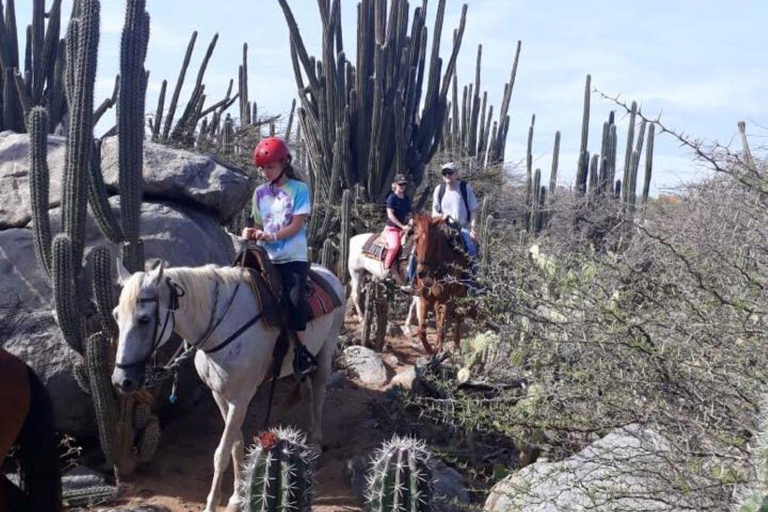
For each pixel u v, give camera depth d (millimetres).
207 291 6602
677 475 4730
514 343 6043
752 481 4227
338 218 14148
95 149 7211
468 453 7176
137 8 7043
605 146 17859
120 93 7098
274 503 4426
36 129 6938
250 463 4547
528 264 6277
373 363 10016
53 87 11055
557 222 13711
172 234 7863
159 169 8242
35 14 10992
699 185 6332
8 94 10711
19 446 5426
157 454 7789
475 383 7395
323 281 7785
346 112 14305
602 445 5160
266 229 7141
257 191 7199
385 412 8266
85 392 7234
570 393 5332
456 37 15352
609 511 4809
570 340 5398
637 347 5020
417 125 15406
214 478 6680
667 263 5508
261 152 6961
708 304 5133
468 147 19844
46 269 7094
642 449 4844
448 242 10586
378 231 14172
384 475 4305
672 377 5035
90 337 6828
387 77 14562
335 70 14516
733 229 5547
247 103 18188
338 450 7992
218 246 8312
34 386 5453
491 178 18438
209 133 15734
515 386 7125
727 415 4898
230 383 6707
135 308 6176
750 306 5020
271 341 6945
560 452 5738
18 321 7273
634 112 5137
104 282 6941
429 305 10906
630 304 5438
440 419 7672
